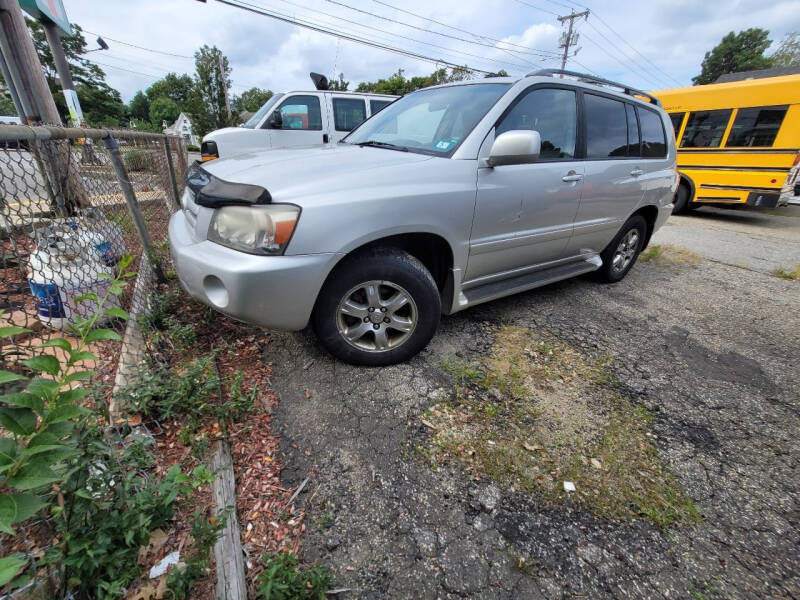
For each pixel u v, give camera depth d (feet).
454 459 5.92
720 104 26.35
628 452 6.33
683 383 8.30
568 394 7.61
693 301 12.78
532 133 7.41
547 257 10.30
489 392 7.44
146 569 4.06
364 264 6.96
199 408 5.99
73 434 3.89
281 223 5.96
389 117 10.40
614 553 4.78
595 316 11.07
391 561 4.51
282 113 21.67
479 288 9.29
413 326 7.69
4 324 6.36
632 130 11.68
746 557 4.84
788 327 11.28
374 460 5.80
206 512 4.71
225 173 7.07
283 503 5.05
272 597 3.90
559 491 5.54
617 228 12.05
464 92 9.36
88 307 7.18
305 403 6.80
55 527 3.83
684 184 29.19
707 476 6.01
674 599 4.34
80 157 8.15
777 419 7.40
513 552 4.70
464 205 7.61
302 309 6.47
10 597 3.40
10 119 67.05
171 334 7.78
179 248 6.70
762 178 25.21
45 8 14.30
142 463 4.65
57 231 6.82
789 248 20.85
